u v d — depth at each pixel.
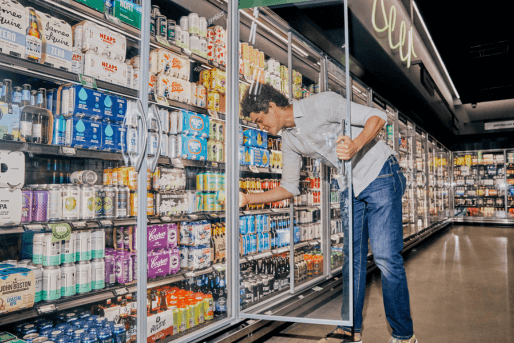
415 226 6.78
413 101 6.71
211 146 2.60
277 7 3.13
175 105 2.30
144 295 1.84
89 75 1.86
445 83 9.30
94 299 1.82
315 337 2.39
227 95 2.47
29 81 1.96
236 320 2.31
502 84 8.52
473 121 11.23
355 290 2.27
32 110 1.77
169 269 2.26
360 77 4.69
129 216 2.10
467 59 7.00
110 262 2.00
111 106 2.01
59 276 1.74
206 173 2.58
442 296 3.34
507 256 5.52
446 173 11.30
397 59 5.48
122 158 2.07
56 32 1.75
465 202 11.66
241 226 2.72
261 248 2.86
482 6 5.14
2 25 1.53
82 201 1.89
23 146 1.60
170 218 2.25
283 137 2.46
